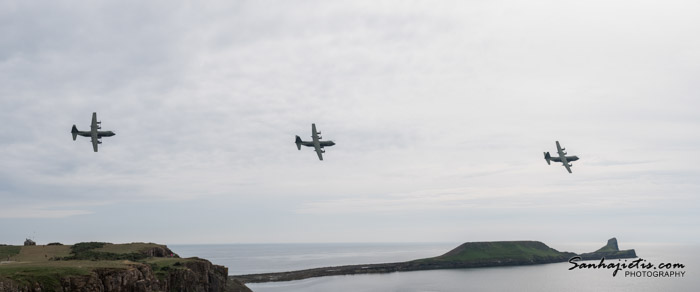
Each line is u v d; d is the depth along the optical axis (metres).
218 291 114.44
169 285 96.56
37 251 110.50
